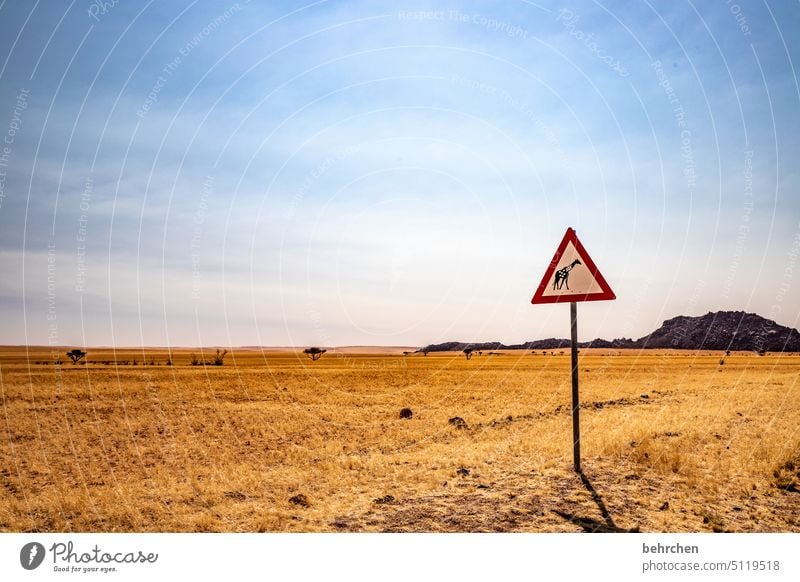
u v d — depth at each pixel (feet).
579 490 21.31
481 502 20.31
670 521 17.81
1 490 25.64
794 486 21.50
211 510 21.21
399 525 18.22
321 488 24.54
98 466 30.91
